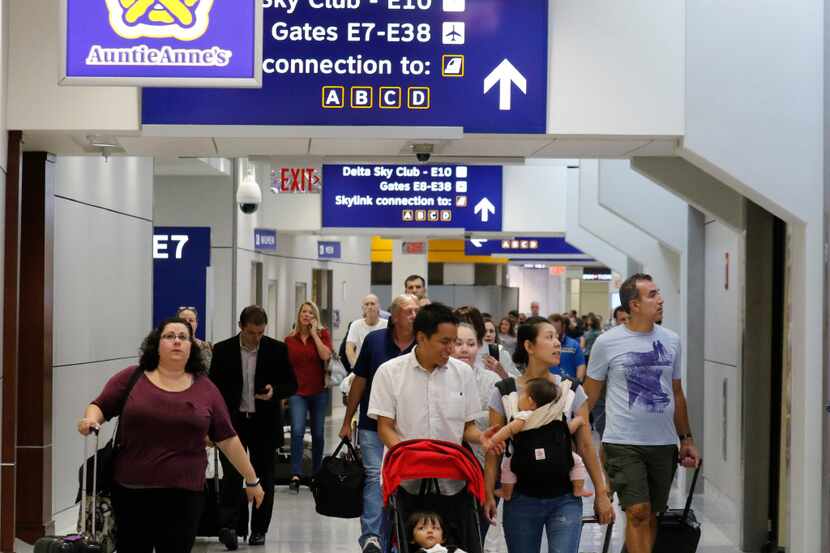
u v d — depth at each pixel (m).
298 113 18.28
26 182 20.66
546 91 18.55
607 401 17.39
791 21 18.86
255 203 36.31
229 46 14.70
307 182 39.59
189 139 18.89
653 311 17.19
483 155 21.30
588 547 21.95
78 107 18.36
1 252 18.28
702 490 29.31
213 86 14.75
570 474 14.28
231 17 14.70
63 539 14.75
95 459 14.13
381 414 14.48
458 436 14.54
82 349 23.95
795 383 19.25
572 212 42.91
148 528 14.08
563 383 14.41
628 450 17.06
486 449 14.01
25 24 18.39
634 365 17.12
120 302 27.11
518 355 14.98
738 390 22.20
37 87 18.38
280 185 39.66
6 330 18.83
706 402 29.61
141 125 18.33
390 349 18.14
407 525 13.26
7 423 18.95
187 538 14.12
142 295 29.38
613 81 18.64
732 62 18.77
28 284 20.77
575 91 18.59
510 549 14.46
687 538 17.50
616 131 18.64
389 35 18.34
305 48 18.30
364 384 18.25
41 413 20.88
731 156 18.81
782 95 18.83
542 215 42.94
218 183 40.84
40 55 18.39
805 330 18.98
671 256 37.88
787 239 19.72
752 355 21.72
